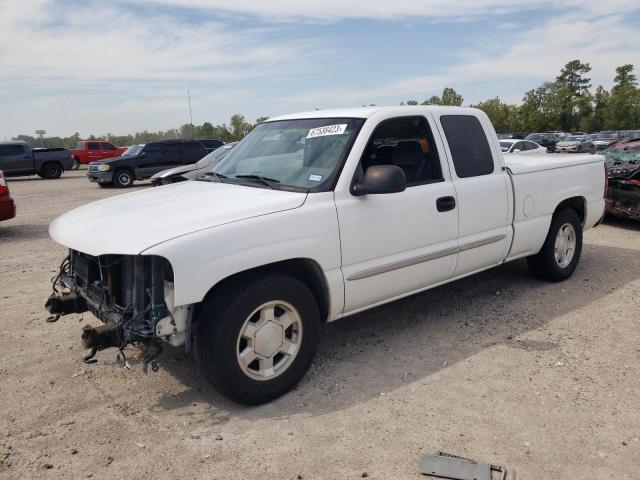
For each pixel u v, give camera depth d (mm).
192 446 3033
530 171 5230
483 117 4945
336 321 4934
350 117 4137
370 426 3199
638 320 4797
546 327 4680
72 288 3881
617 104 83000
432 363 4031
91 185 21828
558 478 2711
